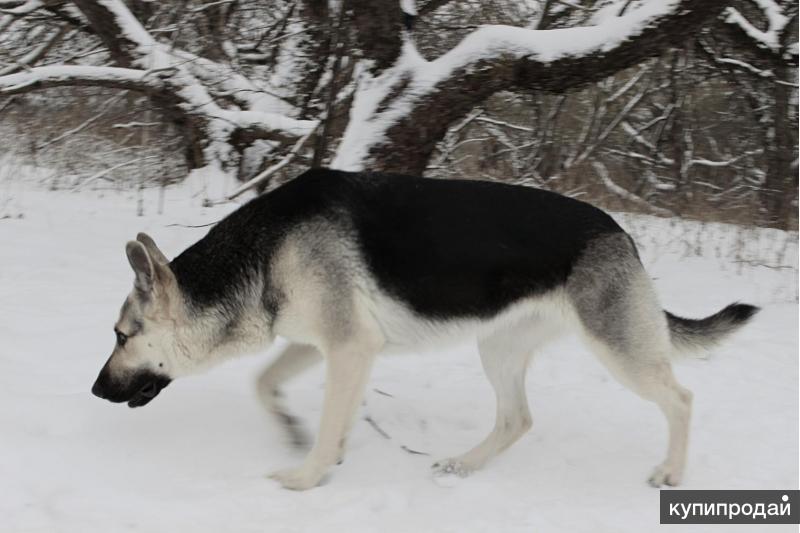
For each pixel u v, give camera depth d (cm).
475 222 407
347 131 884
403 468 423
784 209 1453
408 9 909
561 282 410
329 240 396
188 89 982
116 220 913
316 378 536
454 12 1185
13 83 902
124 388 410
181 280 409
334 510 367
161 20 1111
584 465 440
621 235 418
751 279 865
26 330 571
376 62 900
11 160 1174
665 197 1502
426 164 912
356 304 394
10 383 471
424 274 401
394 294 400
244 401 485
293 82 1166
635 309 407
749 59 1423
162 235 853
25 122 1226
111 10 963
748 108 1614
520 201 416
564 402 522
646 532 360
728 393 546
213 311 408
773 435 481
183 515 355
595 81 902
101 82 941
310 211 402
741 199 1490
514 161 1395
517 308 413
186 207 1000
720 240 1072
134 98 1238
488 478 415
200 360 417
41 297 646
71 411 440
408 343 415
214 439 439
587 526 364
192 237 850
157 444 427
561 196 425
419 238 402
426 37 1142
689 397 413
